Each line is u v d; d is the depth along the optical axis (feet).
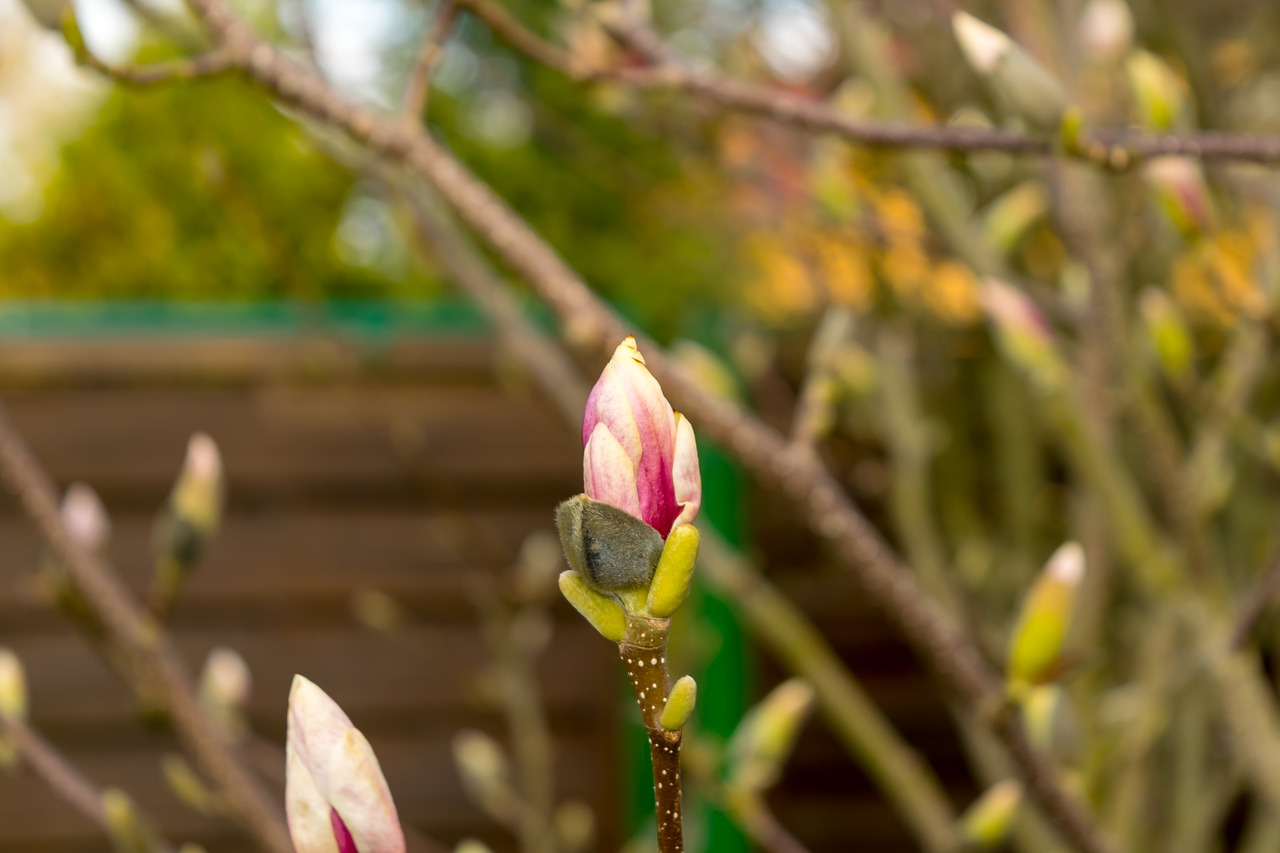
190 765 8.03
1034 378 3.79
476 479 8.00
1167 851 5.99
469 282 4.68
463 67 9.27
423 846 8.02
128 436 7.97
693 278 9.01
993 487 8.23
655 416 2.27
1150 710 4.69
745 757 3.87
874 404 6.77
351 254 9.91
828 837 8.51
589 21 3.92
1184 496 3.51
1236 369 3.93
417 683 8.07
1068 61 4.18
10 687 3.33
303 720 2.24
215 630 8.09
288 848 3.14
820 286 5.57
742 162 5.95
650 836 6.58
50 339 7.89
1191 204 3.36
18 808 7.99
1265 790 3.38
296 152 8.72
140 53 9.37
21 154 12.26
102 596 3.08
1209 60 6.61
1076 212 3.68
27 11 2.90
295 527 8.09
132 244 11.06
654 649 2.24
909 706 8.36
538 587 6.99
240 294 10.65
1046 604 2.87
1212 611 3.50
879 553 3.01
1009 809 3.45
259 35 2.94
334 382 7.13
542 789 6.33
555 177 10.00
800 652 5.14
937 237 4.59
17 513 7.90
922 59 6.39
